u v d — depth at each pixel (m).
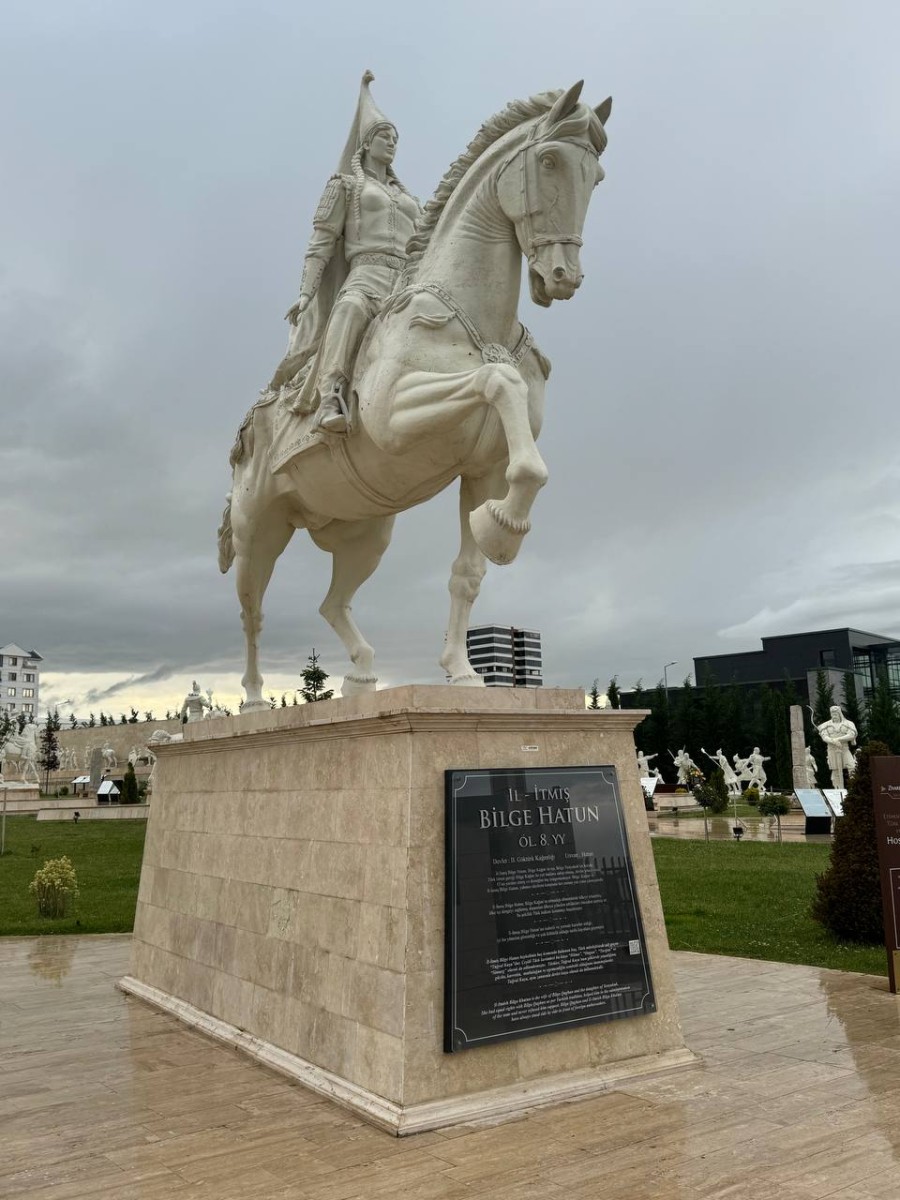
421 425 4.23
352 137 5.80
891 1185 2.84
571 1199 2.77
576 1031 3.88
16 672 103.88
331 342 4.83
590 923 4.01
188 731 5.82
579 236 4.18
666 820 24.91
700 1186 2.85
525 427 3.83
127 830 23.55
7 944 8.31
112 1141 3.40
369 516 5.49
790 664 60.91
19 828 24.78
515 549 3.99
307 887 4.30
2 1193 2.97
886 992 5.67
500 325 4.52
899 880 5.74
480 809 3.81
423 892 3.61
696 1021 4.97
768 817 23.28
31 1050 4.69
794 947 7.53
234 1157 3.21
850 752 27.36
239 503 6.14
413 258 4.81
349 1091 3.69
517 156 4.28
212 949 5.15
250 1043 4.52
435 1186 2.89
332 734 4.25
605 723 4.36
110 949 7.98
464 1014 3.55
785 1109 3.53
